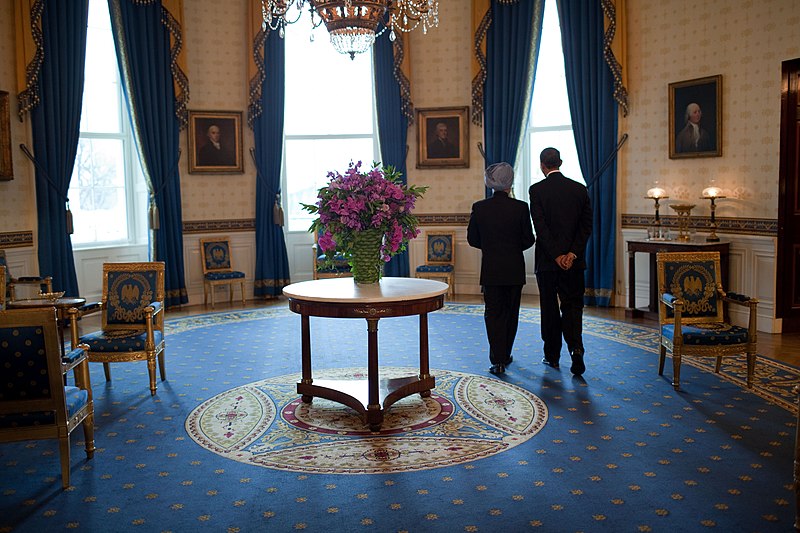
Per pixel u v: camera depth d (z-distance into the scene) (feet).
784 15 22.36
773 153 22.98
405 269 33.37
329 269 31.04
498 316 18.61
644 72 27.40
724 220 24.84
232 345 22.82
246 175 32.71
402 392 15.90
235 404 16.57
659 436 14.03
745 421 14.82
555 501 11.25
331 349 22.02
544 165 18.45
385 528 10.47
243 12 31.99
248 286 33.32
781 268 23.21
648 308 27.02
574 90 29.09
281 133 32.45
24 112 25.68
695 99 25.30
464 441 13.97
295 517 10.87
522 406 16.03
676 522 10.46
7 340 11.59
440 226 33.27
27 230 26.13
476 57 30.99
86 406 13.05
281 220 32.55
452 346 22.12
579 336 18.19
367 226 15.99
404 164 32.99
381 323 25.91
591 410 15.69
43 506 11.36
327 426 14.99
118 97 30.86
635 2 27.50
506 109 30.83
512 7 30.25
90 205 29.99
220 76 31.86
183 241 31.48
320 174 34.45
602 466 12.61
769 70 22.93
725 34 24.31
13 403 11.80
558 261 17.87
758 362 19.53
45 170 26.22
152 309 17.57
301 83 33.91
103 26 30.19
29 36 25.46
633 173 28.19
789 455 12.95
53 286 26.55
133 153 31.24
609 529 10.30
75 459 13.34
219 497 11.62
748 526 10.30
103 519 10.89
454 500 11.37
